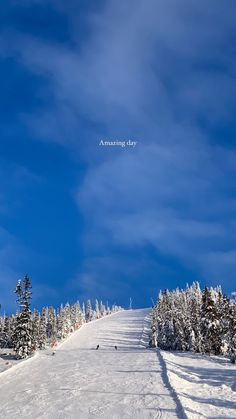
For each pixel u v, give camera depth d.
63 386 38.00
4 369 54.69
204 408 25.45
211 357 62.91
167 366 46.75
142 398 29.45
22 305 79.31
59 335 140.00
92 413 26.19
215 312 74.31
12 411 28.72
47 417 26.14
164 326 99.50
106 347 122.12
